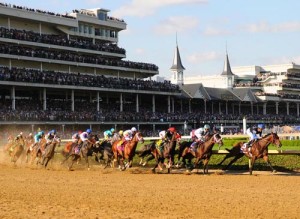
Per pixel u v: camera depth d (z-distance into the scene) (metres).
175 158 41.41
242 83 146.50
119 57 97.19
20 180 30.81
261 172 34.88
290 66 151.62
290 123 128.38
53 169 38.53
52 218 18.17
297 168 35.44
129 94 92.75
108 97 94.38
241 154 34.34
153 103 95.06
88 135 37.59
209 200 21.83
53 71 80.62
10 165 42.09
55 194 24.20
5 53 73.94
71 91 82.06
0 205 21.06
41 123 71.12
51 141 39.75
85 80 81.56
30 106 76.81
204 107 112.75
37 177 32.62
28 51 77.19
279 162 36.28
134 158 41.62
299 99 139.00
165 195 23.48
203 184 27.95
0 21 79.50
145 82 93.25
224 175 33.06
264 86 142.62
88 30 96.00
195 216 18.20
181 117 95.12
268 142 32.44
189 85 107.25
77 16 92.06
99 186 27.33
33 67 80.44
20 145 41.75
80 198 22.80
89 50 89.00
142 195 23.53
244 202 21.22
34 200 22.39
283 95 132.75
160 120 90.06
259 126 33.28
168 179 30.81
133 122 85.00
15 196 23.66
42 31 87.12
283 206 20.16
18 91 79.12
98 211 19.42
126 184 28.22
